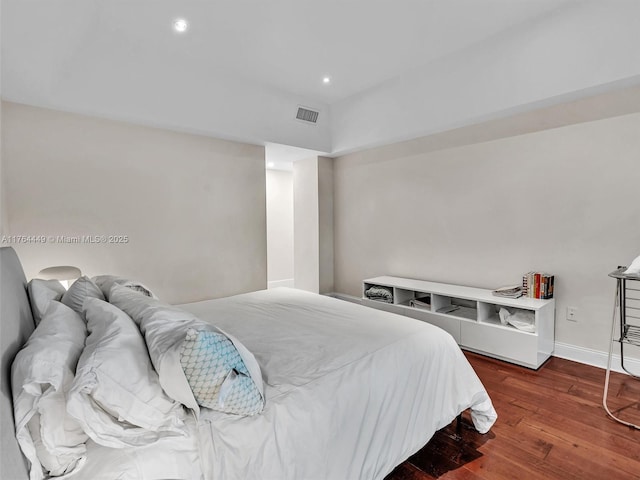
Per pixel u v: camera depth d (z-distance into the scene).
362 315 2.11
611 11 2.22
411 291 3.76
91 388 0.85
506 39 2.69
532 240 2.94
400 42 2.80
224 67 3.14
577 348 2.72
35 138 2.64
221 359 1.00
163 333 1.10
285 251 6.02
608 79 2.28
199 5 2.28
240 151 3.88
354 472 1.23
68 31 2.12
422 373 1.57
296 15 2.40
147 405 0.95
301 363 1.39
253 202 4.01
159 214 3.30
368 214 4.39
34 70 2.18
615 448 1.69
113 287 1.67
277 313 2.17
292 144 4.03
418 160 3.79
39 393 0.82
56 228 2.75
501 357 2.77
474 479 1.49
